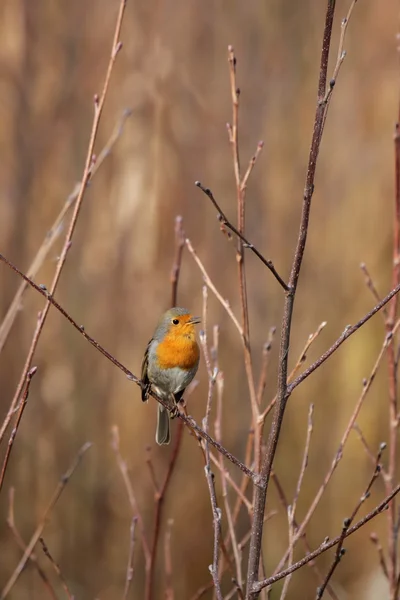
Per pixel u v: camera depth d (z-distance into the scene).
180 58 15.22
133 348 14.10
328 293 15.49
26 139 14.24
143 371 6.55
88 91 14.66
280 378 4.01
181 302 14.37
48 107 14.43
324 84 3.84
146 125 14.86
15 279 13.55
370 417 14.51
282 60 15.92
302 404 14.86
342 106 16.33
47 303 4.92
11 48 14.27
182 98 15.15
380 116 16.20
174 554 12.77
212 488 4.09
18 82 14.24
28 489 12.98
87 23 14.72
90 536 12.91
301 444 14.58
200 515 12.99
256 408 4.86
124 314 14.16
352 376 14.83
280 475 14.34
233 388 13.95
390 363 5.54
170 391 6.37
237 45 15.78
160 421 6.45
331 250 15.77
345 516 13.88
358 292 15.29
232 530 4.81
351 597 12.59
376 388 14.64
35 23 14.40
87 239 14.33
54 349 13.73
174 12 15.22
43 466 13.22
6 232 13.87
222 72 15.55
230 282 14.75
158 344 6.31
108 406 13.82
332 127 16.28
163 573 12.63
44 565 12.02
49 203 14.24
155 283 14.37
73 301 14.05
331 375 14.95
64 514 12.94
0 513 12.34
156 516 5.91
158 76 14.91
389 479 5.41
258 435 4.79
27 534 12.45
